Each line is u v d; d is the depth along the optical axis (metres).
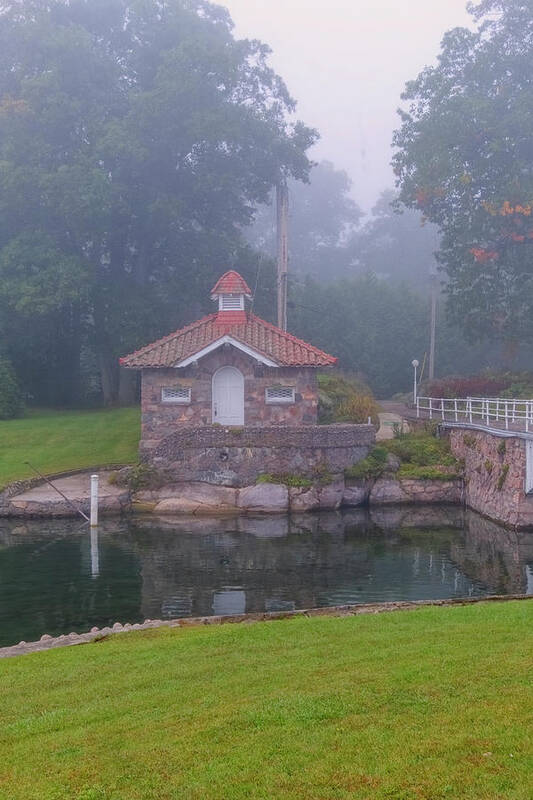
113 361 50.47
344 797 5.81
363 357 61.38
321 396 37.31
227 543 23.14
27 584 18.25
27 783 6.37
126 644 10.77
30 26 44.72
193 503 28.50
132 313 46.00
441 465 31.58
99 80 46.44
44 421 39.44
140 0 47.59
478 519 27.27
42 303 42.22
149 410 31.70
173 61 44.34
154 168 48.22
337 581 18.52
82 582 18.45
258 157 49.44
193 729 7.16
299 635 10.45
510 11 45.47
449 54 47.62
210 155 48.47
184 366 31.42
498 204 43.25
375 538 23.92
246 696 7.96
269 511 28.47
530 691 7.50
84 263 45.03
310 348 32.62
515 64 44.88
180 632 11.50
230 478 29.22
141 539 23.75
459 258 47.97
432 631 10.23
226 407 32.12
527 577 18.72
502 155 44.22
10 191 43.41
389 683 7.99
